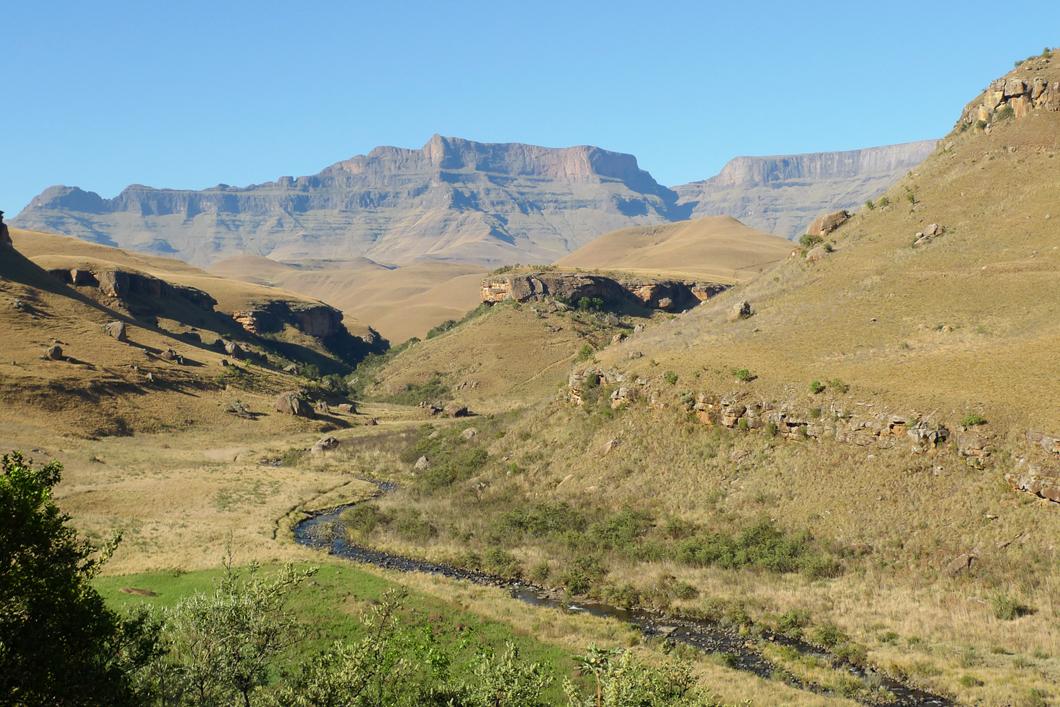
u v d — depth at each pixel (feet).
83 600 57.31
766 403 209.97
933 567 149.18
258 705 65.72
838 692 105.91
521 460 249.96
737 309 295.69
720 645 126.00
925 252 294.05
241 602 67.10
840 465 184.96
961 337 223.92
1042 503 151.12
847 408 194.29
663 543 180.45
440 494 249.55
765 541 170.91
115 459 298.97
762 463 198.39
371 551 191.93
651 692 69.82
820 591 147.13
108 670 58.65
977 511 156.56
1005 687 104.06
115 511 218.38
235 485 266.16
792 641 126.82
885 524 163.73
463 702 69.92
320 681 64.44
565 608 146.72
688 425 223.10
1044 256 261.65
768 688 104.22
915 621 130.21
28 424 320.29
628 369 257.34
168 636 67.26
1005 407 172.45
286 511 233.96
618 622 136.05
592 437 242.37
